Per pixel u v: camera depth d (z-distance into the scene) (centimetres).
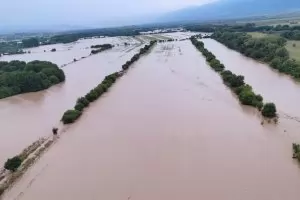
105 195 3266
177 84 7181
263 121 4859
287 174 3450
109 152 4116
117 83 7575
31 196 3319
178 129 4688
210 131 4572
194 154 3944
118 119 5228
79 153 4138
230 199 3102
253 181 3356
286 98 5859
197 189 3272
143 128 4794
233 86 6575
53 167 3834
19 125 5266
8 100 6819
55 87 7762
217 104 5731
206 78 7575
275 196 3114
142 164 3784
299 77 7088
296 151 3812
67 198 3259
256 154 3875
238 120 4950
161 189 3306
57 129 4909
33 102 6600
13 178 3628
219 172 3538
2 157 4178
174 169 3638
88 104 6050
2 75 7881
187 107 5619
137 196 3222
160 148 4144
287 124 4716
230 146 4100
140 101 6094
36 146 4406
